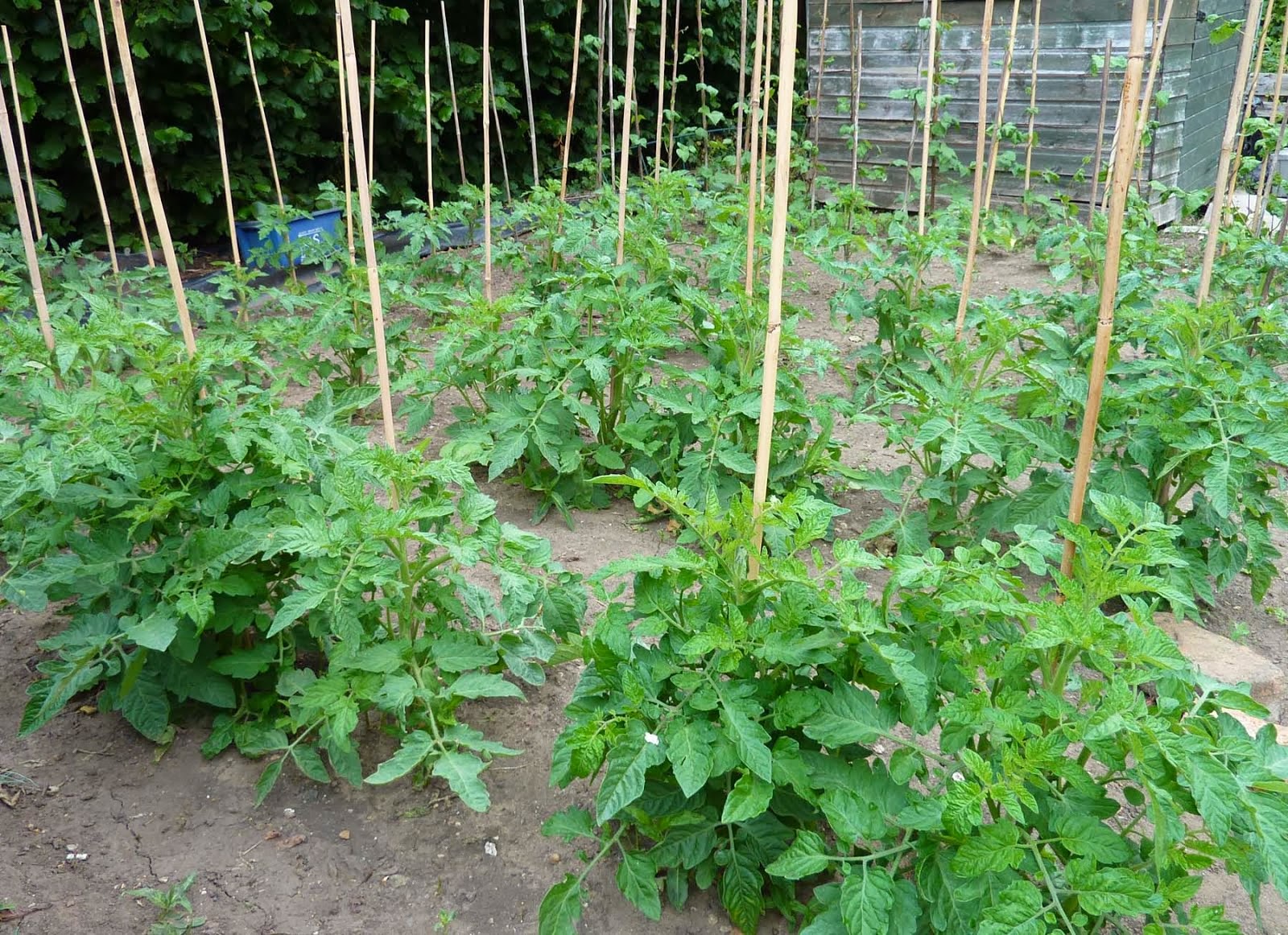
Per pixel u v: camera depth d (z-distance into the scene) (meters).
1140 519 2.28
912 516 4.01
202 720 3.28
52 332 4.10
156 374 2.95
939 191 10.76
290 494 2.97
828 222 8.80
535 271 6.89
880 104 11.56
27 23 8.30
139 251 9.12
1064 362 4.25
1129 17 9.69
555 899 2.46
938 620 2.44
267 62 9.49
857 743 2.52
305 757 2.93
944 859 2.21
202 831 2.85
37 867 2.71
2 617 3.83
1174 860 2.15
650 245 5.92
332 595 2.64
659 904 2.49
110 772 3.07
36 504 3.15
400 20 10.40
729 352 4.38
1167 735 1.96
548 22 12.14
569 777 2.41
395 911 2.61
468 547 2.65
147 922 2.56
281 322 5.82
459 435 4.69
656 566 2.36
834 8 11.52
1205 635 3.69
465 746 2.70
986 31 4.52
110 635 2.87
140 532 2.92
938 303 5.64
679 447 4.45
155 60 9.02
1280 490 5.17
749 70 14.30
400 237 8.17
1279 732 3.25
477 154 12.05
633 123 13.09
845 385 6.36
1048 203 9.24
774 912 2.60
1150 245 6.50
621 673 2.38
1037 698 2.25
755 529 2.60
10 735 3.21
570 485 4.70
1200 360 3.74
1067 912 2.29
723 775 2.56
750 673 2.38
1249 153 11.70
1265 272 6.09
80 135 8.67
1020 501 3.81
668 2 13.16
